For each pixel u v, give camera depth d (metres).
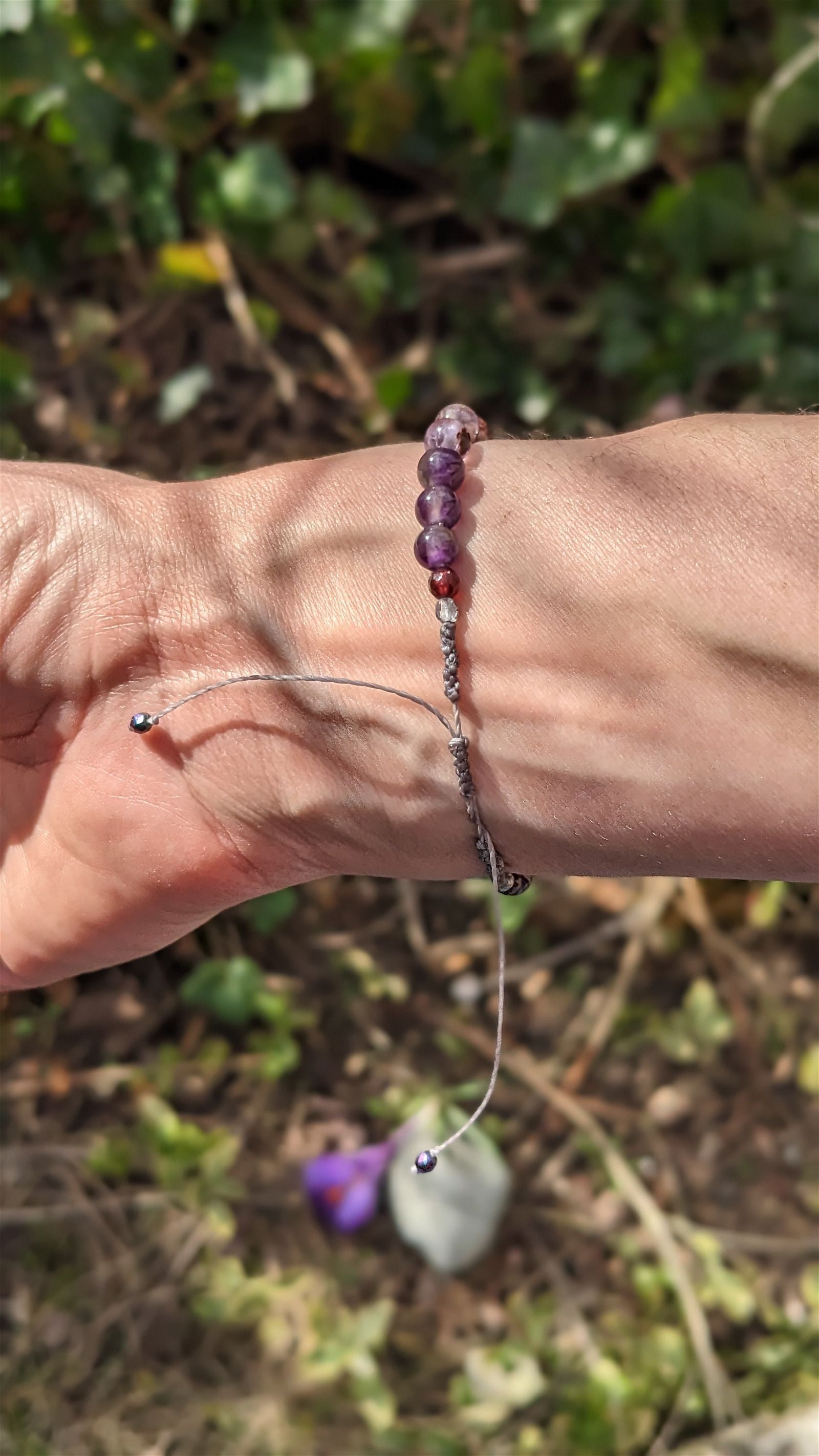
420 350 0.35
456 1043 0.34
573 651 0.18
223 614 0.20
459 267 0.35
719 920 0.35
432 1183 0.32
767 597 0.17
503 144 0.34
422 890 0.35
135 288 0.35
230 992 0.33
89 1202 0.33
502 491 0.19
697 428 0.19
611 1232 0.34
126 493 0.22
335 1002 0.34
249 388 0.35
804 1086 0.35
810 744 0.17
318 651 0.20
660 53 0.34
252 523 0.21
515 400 0.35
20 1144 0.34
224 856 0.21
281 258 0.34
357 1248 0.33
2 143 0.33
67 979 0.33
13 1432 0.32
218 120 0.34
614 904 0.34
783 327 0.35
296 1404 0.33
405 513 0.20
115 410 0.35
